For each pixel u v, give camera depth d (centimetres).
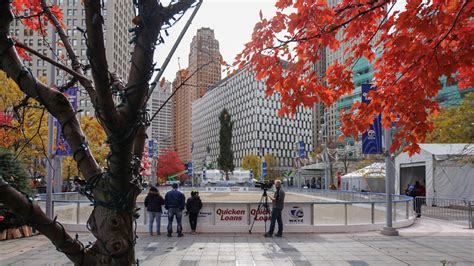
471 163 2533
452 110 3509
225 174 6731
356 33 528
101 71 227
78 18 4978
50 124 1477
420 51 467
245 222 1508
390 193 1480
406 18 455
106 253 242
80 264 250
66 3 5103
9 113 2389
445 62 464
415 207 2125
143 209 1531
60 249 248
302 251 1128
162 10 250
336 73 559
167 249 1155
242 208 1511
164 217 1534
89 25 221
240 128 14062
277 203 1407
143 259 1014
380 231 1557
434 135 3438
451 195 2641
